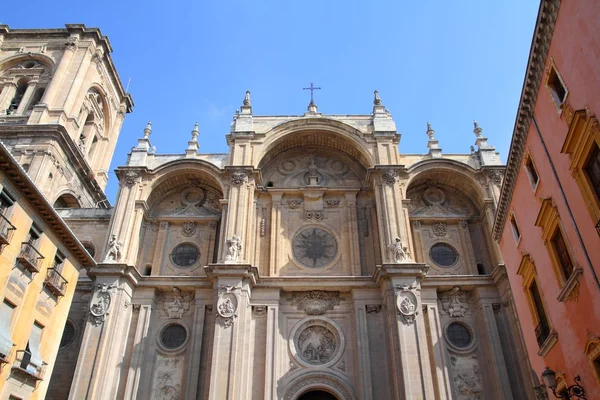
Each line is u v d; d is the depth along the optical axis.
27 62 49.84
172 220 37.12
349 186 38.94
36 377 22.88
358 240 35.72
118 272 31.70
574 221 18.20
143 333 31.62
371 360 30.39
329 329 32.19
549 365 22.73
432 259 35.75
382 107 40.78
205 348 31.14
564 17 16.48
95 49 50.56
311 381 30.17
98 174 50.69
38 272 23.66
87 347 29.27
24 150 39.94
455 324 32.72
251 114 40.72
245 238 34.16
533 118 20.83
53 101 44.84
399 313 29.95
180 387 30.25
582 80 16.05
